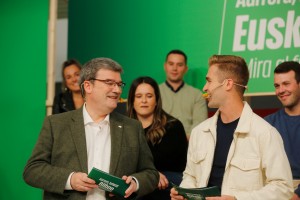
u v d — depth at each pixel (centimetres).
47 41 491
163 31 502
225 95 269
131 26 513
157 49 503
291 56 461
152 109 377
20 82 493
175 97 462
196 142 280
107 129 280
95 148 274
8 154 487
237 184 258
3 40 499
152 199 353
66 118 279
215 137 271
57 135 273
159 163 366
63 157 269
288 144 350
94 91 275
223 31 481
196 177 277
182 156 371
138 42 509
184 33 495
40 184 264
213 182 268
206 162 270
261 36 470
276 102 508
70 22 533
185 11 495
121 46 515
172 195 261
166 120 376
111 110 279
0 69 497
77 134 272
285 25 464
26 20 497
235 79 269
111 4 521
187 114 459
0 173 486
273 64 464
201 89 487
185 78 492
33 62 492
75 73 460
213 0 486
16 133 488
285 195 248
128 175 276
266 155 254
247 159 258
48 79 488
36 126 485
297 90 359
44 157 270
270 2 469
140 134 290
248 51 472
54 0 495
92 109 280
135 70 509
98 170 251
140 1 511
